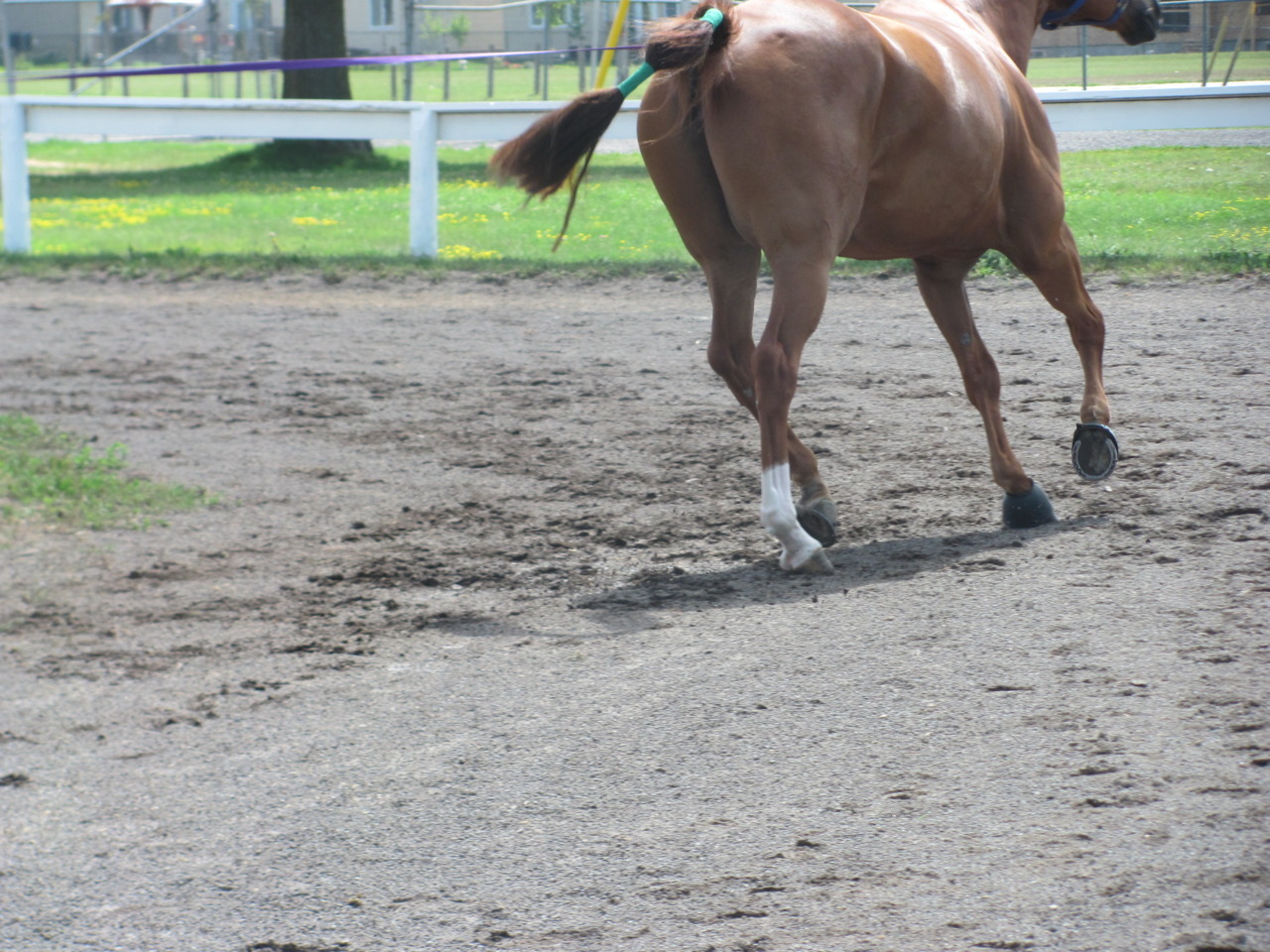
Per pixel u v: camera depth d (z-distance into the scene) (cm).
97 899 534
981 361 960
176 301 2042
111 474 1178
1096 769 571
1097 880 487
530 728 665
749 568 894
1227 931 448
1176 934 449
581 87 4216
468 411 1369
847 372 1466
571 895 511
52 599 896
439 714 691
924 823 541
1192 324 1572
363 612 857
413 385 1484
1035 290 1833
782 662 719
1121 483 1016
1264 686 638
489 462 1189
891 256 925
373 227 2798
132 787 632
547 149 859
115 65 4881
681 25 788
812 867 516
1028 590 797
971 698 655
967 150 862
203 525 1045
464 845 556
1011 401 1302
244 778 634
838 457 1154
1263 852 494
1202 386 1294
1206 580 789
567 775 611
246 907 520
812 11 823
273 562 959
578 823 566
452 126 2330
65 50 5134
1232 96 2145
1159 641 704
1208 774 557
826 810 560
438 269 2214
